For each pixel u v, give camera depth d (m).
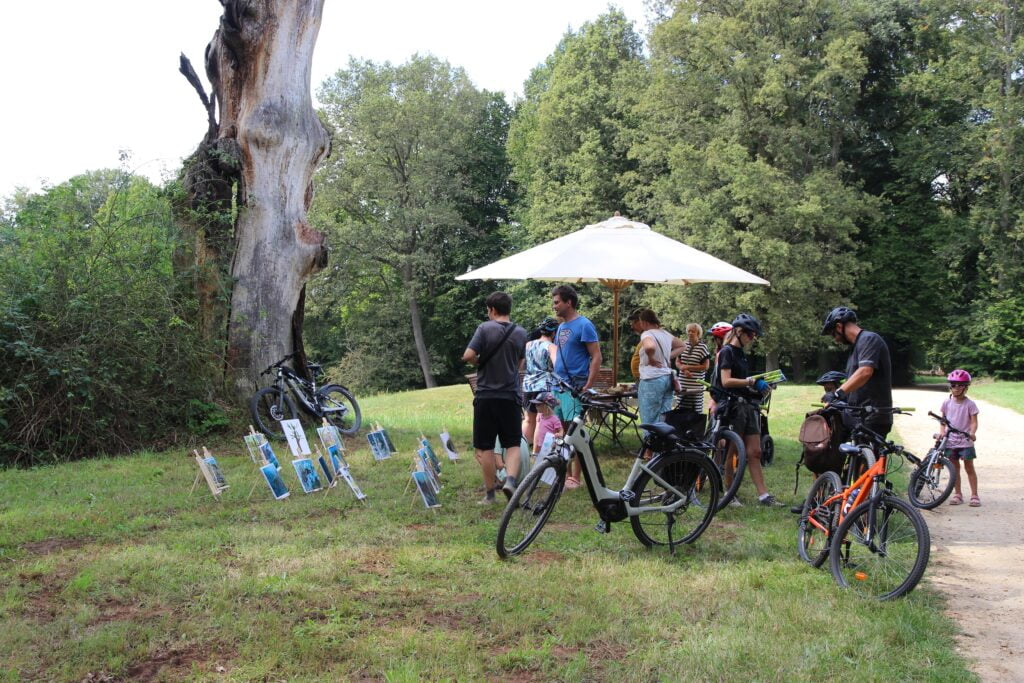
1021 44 31.17
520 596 4.94
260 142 11.89
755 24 31.84
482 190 46.03
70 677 3.80
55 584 5.13
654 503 6.15
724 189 31.38
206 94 12.42
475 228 45.25
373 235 40.66
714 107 34.44
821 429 6.26
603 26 39.69
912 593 5.05
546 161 40.09
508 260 9.80
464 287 43.88
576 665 3.96
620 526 6.78
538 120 40.69
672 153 32.19
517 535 5.91
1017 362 31.70
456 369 45.69
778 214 30.52
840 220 30.70
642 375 7.82
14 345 9.77
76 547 6.07
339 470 7.60
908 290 35.00
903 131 36.41
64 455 9.98
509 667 4.00
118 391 10.24
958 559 6.15
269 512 7.16
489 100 47.56
